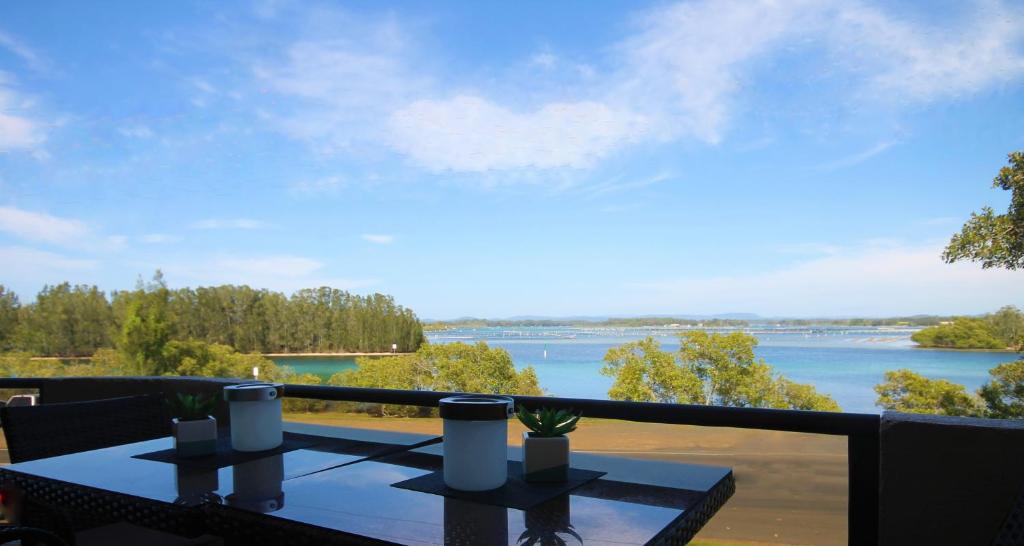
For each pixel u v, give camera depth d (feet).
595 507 4.11
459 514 3.96
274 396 5.83
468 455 4.42
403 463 5.33
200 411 5.70
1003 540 3.38
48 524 4.79
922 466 5.40
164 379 10.23
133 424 7.50
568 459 4.69
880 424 5.59
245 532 4.09
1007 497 5.09
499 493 4.39
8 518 5.13
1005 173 27.35
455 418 4.40
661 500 4.26
